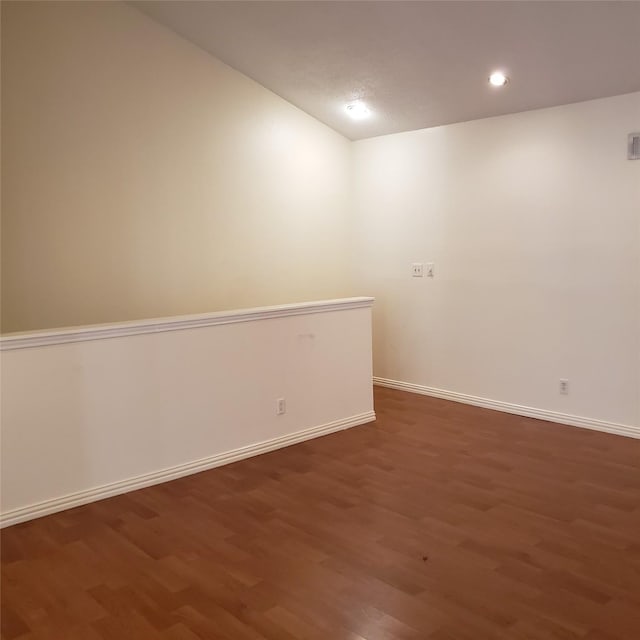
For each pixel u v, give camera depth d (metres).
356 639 2.15
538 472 3.69
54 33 3.86
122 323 3.48
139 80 4.29
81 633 2.21
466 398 5.24
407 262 5.58
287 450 4.17
